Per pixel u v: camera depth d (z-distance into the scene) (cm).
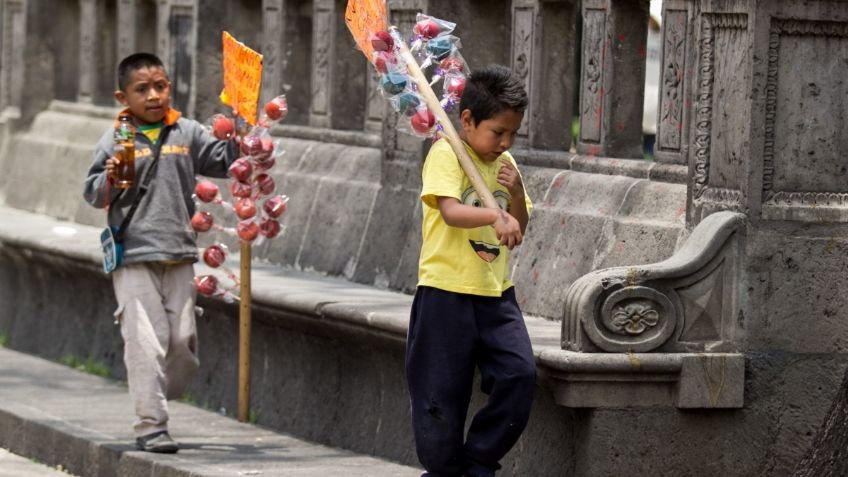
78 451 1792
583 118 1800
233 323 2025
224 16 2411
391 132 2025
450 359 1352
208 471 1603
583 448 1464
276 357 1945
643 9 1755
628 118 1769
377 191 2058
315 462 1673
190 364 1744
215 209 2358
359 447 1788
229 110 2412
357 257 2052
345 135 2216
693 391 1470
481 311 1355
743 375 1489
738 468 1501
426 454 1369
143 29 2673
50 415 1930
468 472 1372
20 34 2923
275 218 1798
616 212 1681
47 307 2475
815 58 1506
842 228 1520
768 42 1487
